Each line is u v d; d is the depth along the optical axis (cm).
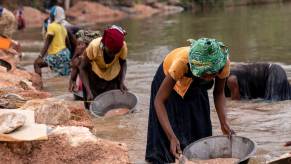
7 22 1296
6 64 1108
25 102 716
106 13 3591
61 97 1007
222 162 547
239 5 4478
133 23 2923
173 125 587
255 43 1798
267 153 637
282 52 1568
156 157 593
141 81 1143
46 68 1378
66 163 564
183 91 584
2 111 591
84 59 894
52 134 588
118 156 573
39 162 561
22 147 566
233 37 2019
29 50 1797
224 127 595
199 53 525
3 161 555
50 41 1238
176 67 551
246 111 861
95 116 839
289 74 1168
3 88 823
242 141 565
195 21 2906
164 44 1880
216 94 598
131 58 1545
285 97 936
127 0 3931
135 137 725
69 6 3656
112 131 759
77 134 595
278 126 760
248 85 953
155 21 3020
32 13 3219
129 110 854
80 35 1041
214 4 4484
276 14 3109
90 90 895
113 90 864
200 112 603
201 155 568
